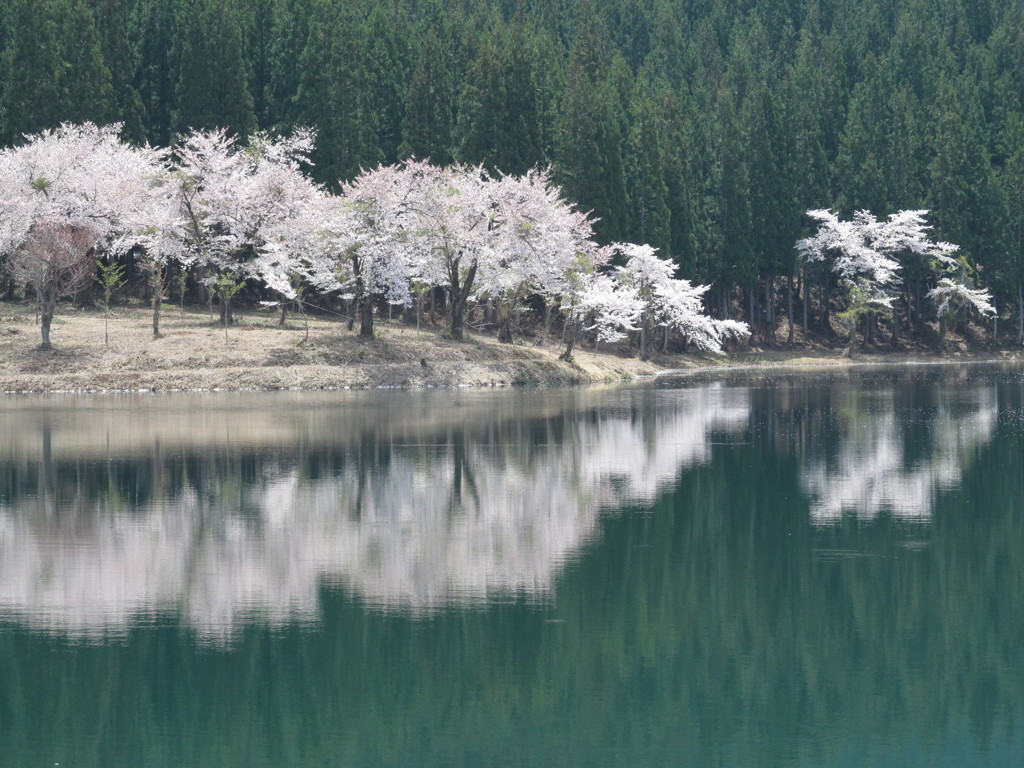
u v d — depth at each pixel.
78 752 13.28
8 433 38.09
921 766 12.88
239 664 15.77
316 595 18.72
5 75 76.50
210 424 40.91
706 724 14.10
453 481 29.03
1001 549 22.03
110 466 31.11
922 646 16.73
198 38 80.19
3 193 59.03
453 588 19.16
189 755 13.21
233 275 73.31
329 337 63.16
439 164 84.75
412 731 13.87
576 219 70.94
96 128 70.62
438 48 86.31
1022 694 15.07
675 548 22.02
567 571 20.31
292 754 13.26
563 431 39.47
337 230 62.25
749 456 33.72
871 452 34.56
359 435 38.00
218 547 21.73
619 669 15.80
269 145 73.75
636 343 89.81
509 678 15.43
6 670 15.52
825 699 14.91
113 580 19.52
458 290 67.56
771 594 19.12
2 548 21.62
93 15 86.69
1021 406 49.91
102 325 63.91
